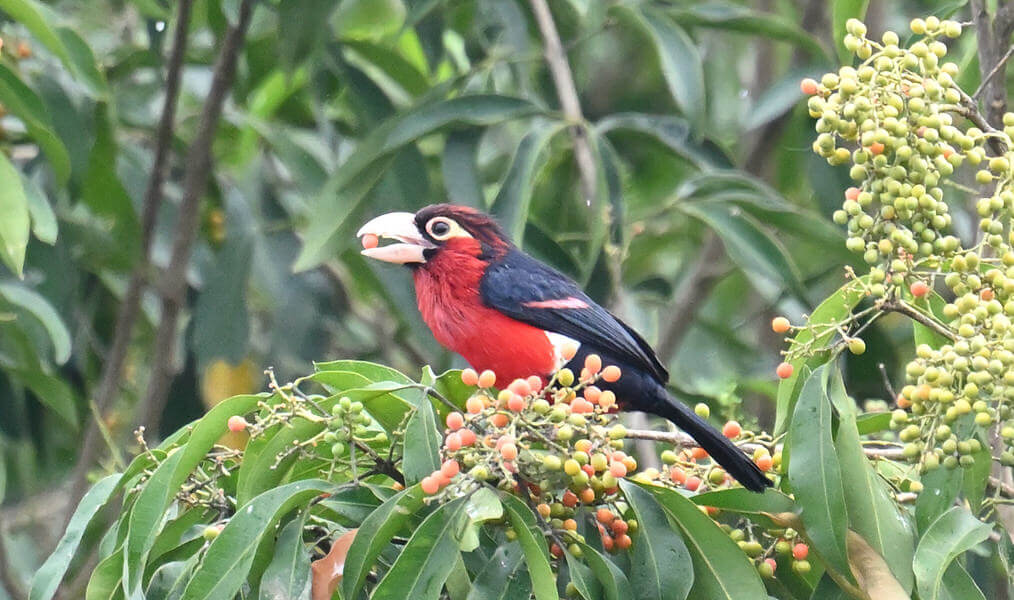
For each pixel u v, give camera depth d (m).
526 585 6.94
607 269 11.66
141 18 14.67
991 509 7.69
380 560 7.59
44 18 10.16
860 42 7.44
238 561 6.84
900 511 7.64
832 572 7.19
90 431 12.19
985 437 7.45
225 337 12.42
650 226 15.35
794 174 14.60
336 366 7.77
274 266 12.84
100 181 12.45
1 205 9.48
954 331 7.39
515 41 12.45
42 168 12.50
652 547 7.18
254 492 7.32
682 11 12.70
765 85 15.95
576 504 7.31
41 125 10.38
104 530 11.61
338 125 14.05
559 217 14.01
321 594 6.90
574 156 13.77
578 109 12.26
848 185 12.98
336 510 7.24
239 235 12.78
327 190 11.13
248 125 12.82
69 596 11.34
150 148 14.64
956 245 7.42
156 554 7.65
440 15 12.71
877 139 7.25
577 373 9.48
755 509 7.39
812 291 14.55
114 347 12.59
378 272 11.98
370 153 11.20
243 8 12.40
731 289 15.47
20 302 11.10
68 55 10.79
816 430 7.23
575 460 6.88
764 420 13.67
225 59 12.44
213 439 7.18
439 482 6.67
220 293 12.52
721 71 16.20
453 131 11.71
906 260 7.43
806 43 12.80
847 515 7.20
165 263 13.55
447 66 15.20
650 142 12.58
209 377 13.05
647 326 12.20
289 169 12.67
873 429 8.58
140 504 7.05
